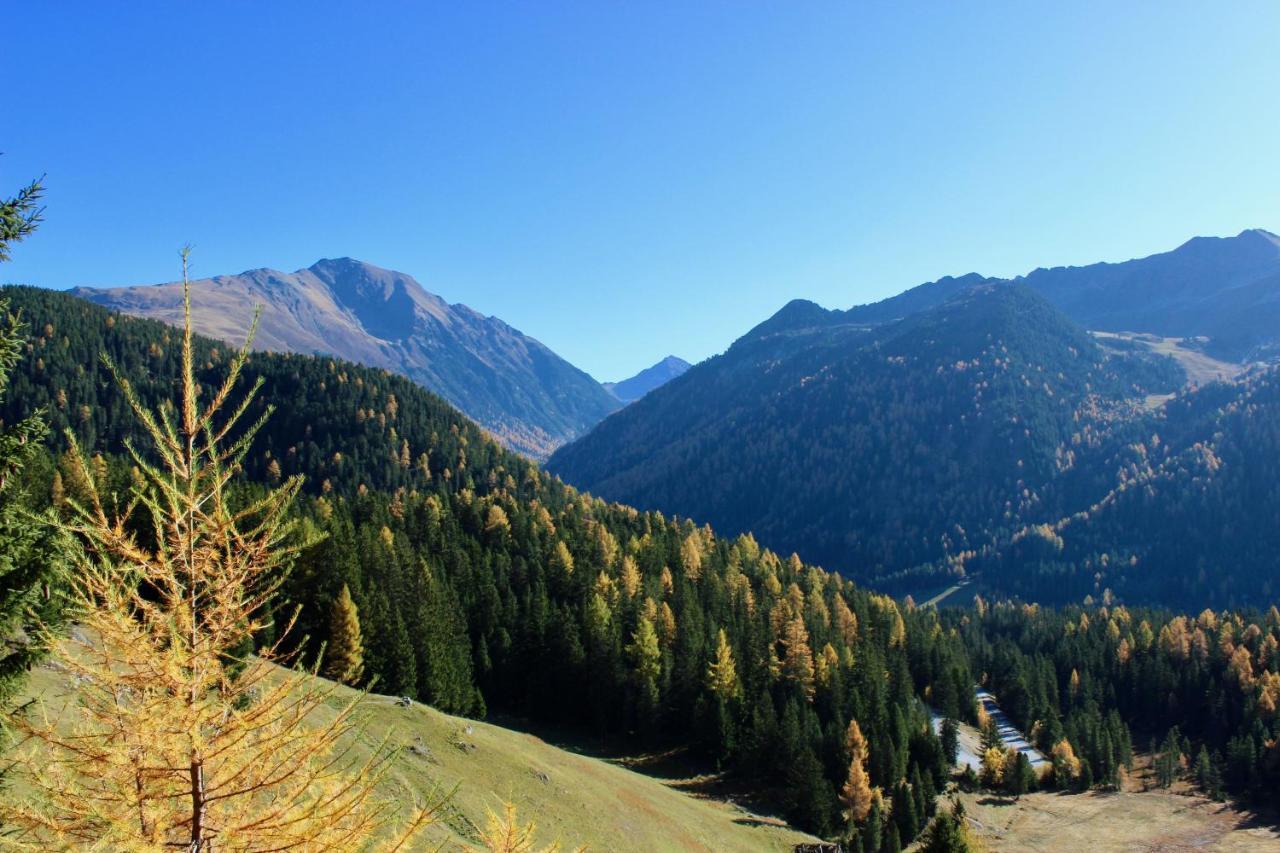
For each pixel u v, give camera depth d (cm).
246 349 853
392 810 883
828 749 7819
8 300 1284
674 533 15362
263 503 855
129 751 738
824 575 15688
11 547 1104
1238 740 10169
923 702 11275
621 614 9725
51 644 770
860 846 6569
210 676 777
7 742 905
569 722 8569
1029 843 7856
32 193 1252
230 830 756
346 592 5984
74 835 727
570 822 4531
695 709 8025
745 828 6384
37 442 1216
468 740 4869
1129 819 8675
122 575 771
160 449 798
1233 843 8125
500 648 8638
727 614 10819
